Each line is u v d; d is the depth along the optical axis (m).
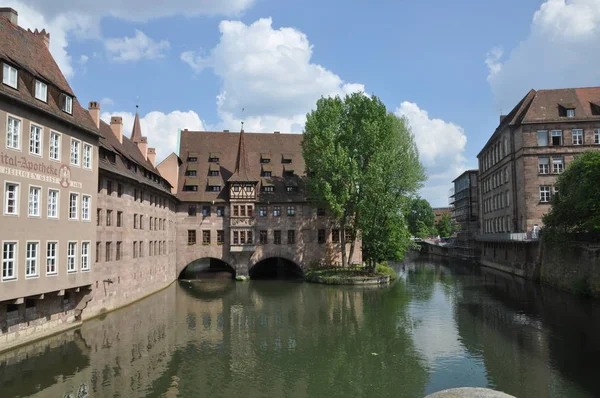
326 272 54.81
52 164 24.84
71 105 27.22
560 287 42.03
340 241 59.78
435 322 30.84
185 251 57.91
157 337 26.94
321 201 52.56
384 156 50.03
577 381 19.09
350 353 24.12
